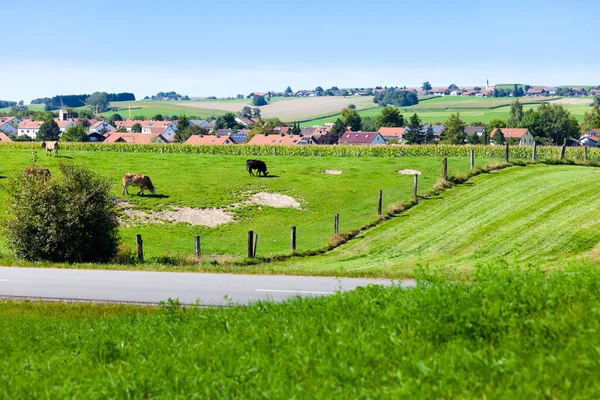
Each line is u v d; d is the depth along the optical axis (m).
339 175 54.84
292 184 51.69
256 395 8.27
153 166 58.19
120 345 11.86
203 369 9.61
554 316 9.60
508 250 28.38
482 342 9.20
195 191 49.03
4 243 32.59
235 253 35.25
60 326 15.48
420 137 196.25
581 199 35.62
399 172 55.44
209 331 12.35
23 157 59.50
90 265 26.81
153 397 8.76
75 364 10.95
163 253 34.12
